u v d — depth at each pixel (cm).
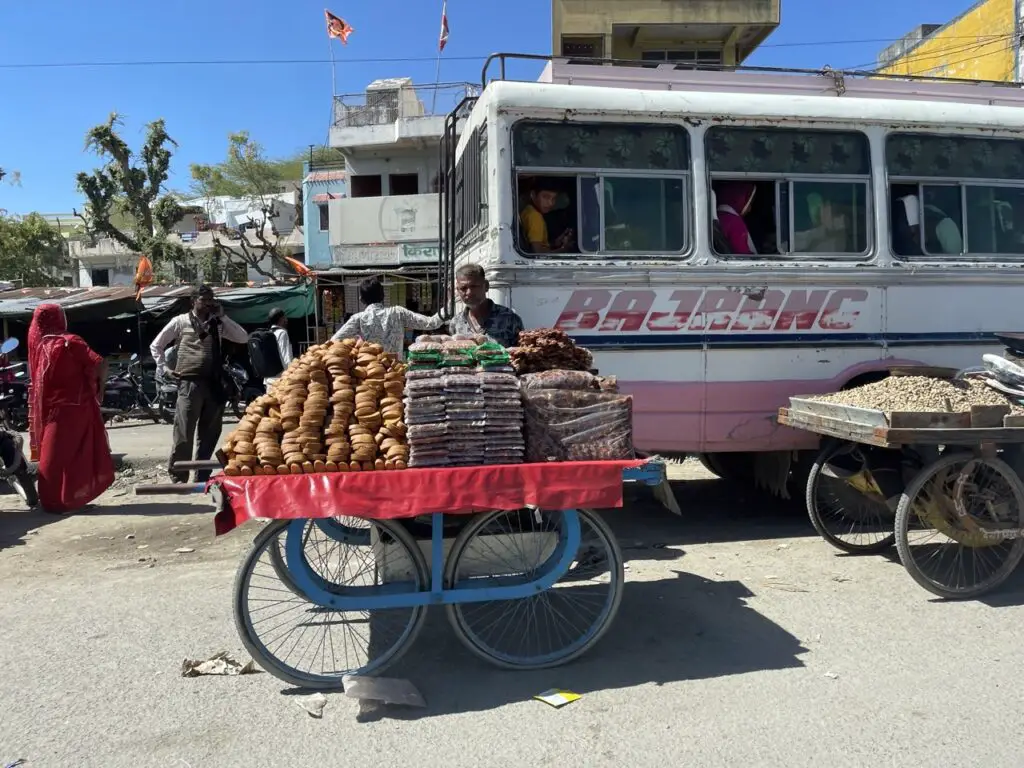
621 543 582
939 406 477
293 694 350
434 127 2377
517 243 541
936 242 609
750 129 575
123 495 750
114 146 3045
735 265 568
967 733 312
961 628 416
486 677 366
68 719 328
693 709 333
